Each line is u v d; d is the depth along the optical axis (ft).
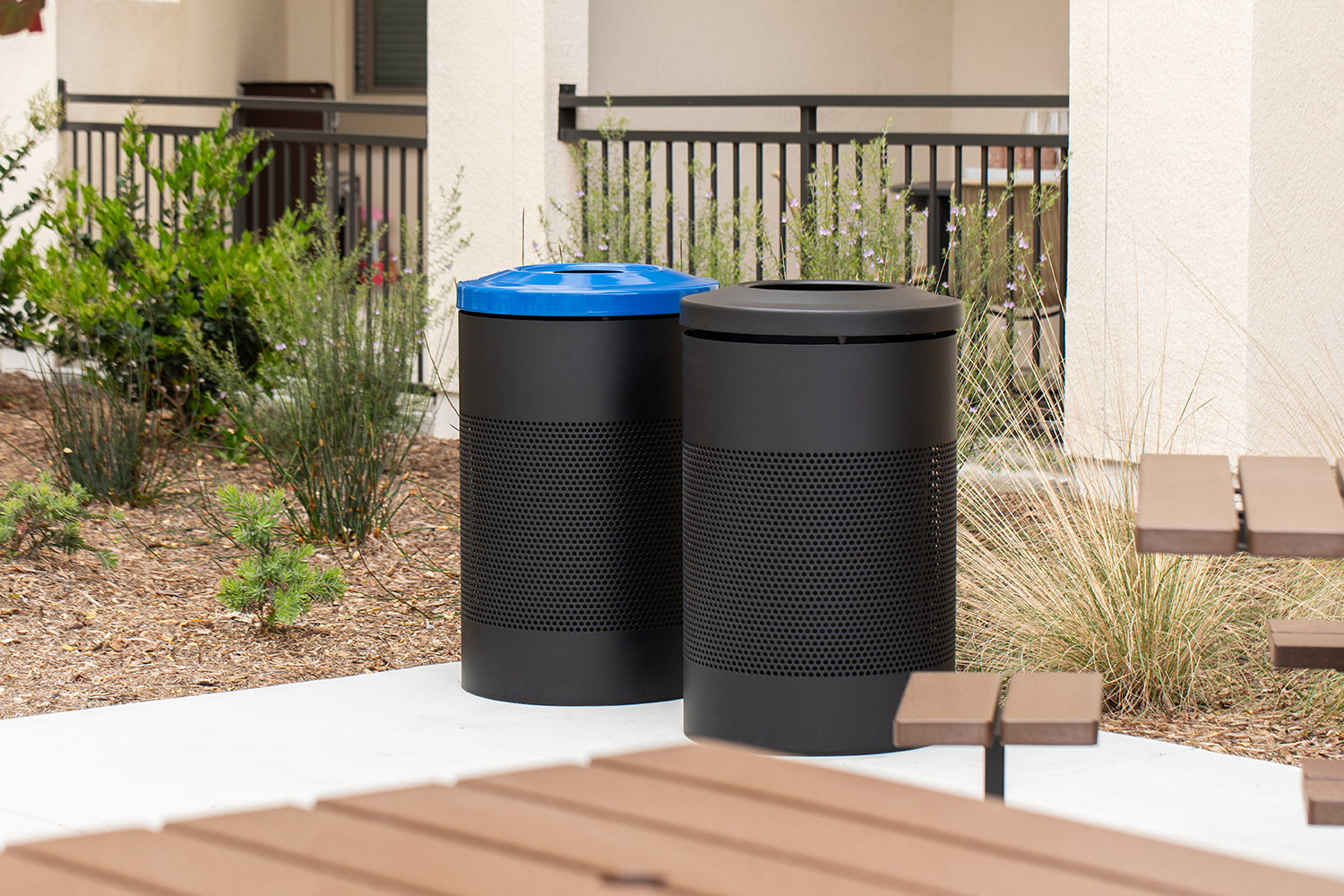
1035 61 30.30
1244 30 18.79
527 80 25.14
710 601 12.36
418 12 41.22
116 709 13.38
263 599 16.01
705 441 12.26
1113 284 20.49
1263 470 10.12
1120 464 15.53
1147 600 13.85
